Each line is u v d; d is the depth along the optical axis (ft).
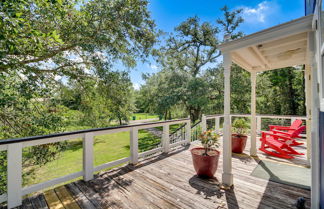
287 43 8.10
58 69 15.51
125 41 16.24
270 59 11.51
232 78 35.29
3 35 7.47
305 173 9.79
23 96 11.39
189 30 41.06
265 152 13.51
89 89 16.92
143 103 61.57
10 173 6.63
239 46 8.12
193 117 41.86
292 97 40.14
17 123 12.53
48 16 10.94
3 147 6.51
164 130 14.05
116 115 20.01
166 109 39.17
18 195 6.78
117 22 15.15
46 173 17.13
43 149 12.71
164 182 8.84
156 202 7.06
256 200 7.18
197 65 44.50
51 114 13.38
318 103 5.98
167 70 40.40
